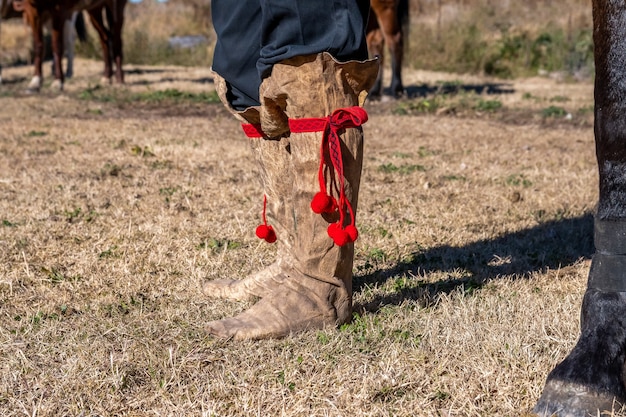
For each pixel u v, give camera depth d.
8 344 2.61
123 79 14.07
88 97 11.41
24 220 4.35
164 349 2.57
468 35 18.64
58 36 12.60
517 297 3.09
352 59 2.45
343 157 2.50
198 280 3.35
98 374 2.37
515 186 5.61
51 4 12.36
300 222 2.61
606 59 1.98
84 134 7.82
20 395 2.28
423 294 3.15
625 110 1.97
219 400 2.24
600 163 2.04
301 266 2.66
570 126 9.18
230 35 2.70
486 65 17.97
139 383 2.36
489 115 10.08
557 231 4.33
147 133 8.00
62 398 2.26
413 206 4.85
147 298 3.15
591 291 2.07
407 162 6.53
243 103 2.82
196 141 7.43
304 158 2.51
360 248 3.90
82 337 2.68
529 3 21.59
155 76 15.70
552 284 3.33
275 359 2.47
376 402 2.22
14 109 9.86
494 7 21.47
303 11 2.39
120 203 4.79
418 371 2.38
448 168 6.27
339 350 2.53
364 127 8.77
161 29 23.28
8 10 13.94
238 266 3.58
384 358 2.46
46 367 2.46
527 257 3.81
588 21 19.70
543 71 17.75
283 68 2.45
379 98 11.61
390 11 11.28
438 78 15.47
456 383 2.30
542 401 2.01
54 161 6.25
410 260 3.72
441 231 4.26
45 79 14.52
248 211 4.62
